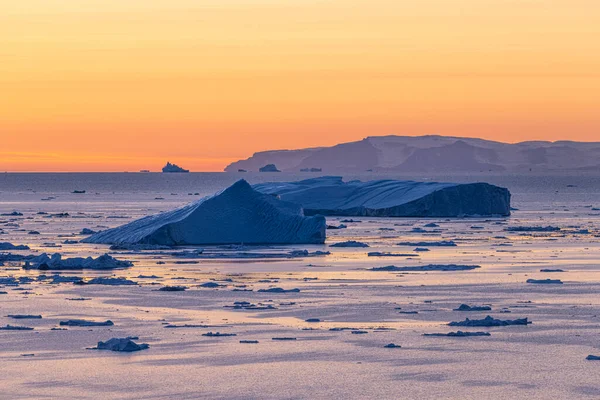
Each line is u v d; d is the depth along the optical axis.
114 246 144.12
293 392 51.56
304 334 67.56
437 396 50.81
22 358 59.53
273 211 157.75
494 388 52.38
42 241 157.75
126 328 70.06
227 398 50.41
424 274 107.69
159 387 52.50
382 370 56.44
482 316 75.94
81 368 56.84
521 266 117.62
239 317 75.38
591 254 136.12
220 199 156.00
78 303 82.81
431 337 66.50
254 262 122.06
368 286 95.75
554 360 59.09
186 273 108.56
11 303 82.62
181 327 70.50
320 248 145.50
